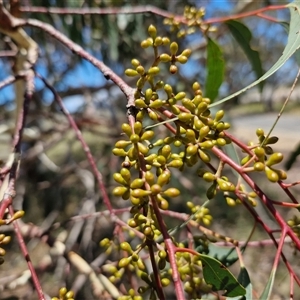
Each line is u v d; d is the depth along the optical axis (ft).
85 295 2.04
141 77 0.66
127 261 0.64
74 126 1.06
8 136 2.44
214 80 1.23
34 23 1.09
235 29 1.27
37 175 2.81
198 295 0.81
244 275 0.77
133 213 0.61
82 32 1.89
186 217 0.92
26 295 1.81
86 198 2.43
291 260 2.23
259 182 3.74
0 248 0.61
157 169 0.61
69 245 2.13
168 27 2.17
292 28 0.77
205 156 0.63
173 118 0.66
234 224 3.21
